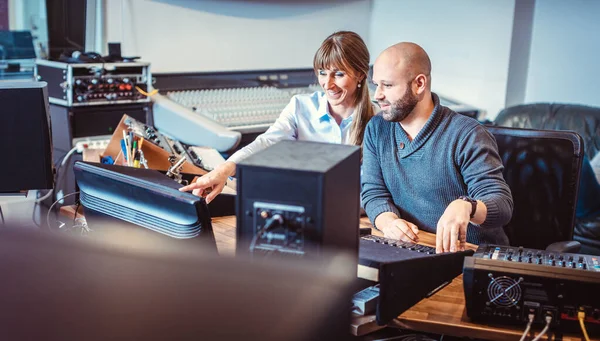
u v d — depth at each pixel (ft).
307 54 16.44
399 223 6.72
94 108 11.78
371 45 17.61
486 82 15.69
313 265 3.38
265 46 15.70
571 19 15.03
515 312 4.81
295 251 3.88
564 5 15.08
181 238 4.73
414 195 7.38
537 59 15.70
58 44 13.11
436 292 5.52
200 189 6.54
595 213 12.16
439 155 7.11
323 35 16.62
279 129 8.34
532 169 8.02
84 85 11.60
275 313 2.88
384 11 17.21
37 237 2.69
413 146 7.21
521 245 8.15
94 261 2.63
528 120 14.06
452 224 5.68
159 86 13.83
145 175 5.12
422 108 7.12
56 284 2.59
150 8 13.88
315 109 8.43
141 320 2.61
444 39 16.29
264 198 3.90
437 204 7.28
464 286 4.87
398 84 6.86
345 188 4.13
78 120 11.64
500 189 6.61
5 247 2.62
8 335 2.57
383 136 7.48
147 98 12.33
